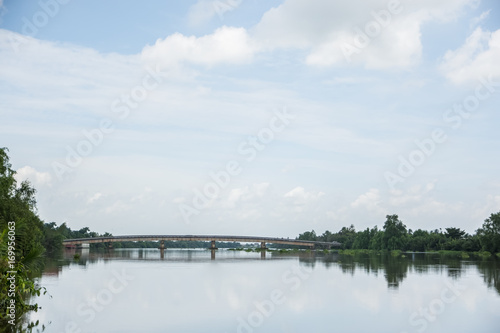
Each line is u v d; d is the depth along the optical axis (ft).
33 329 96.48
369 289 163.12
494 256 546.67
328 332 96.68
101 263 335.47
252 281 195.62
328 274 231.30
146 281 193.88
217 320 108.06
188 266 310.04
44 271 242.17
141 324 102.89
